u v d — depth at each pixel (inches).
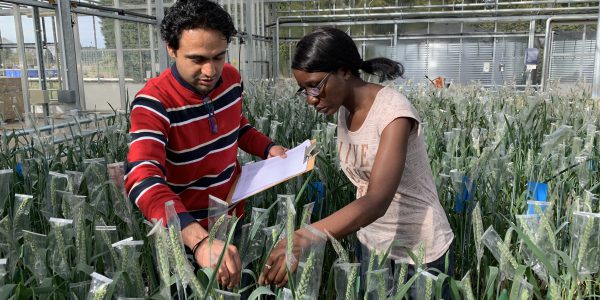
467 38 515.2
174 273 38.1
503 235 73.8
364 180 60.4
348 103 56.4
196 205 62.1
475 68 518.3
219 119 60.2
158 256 37.3
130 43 269.1
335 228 44.2
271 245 45.2
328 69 51.6
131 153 50.8
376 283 39.2
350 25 537.0
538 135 123.6
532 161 82.2
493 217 72.6
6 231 46.5
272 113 153.6
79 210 47.9
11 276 47.3
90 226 57.1
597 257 42.2
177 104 54.8
